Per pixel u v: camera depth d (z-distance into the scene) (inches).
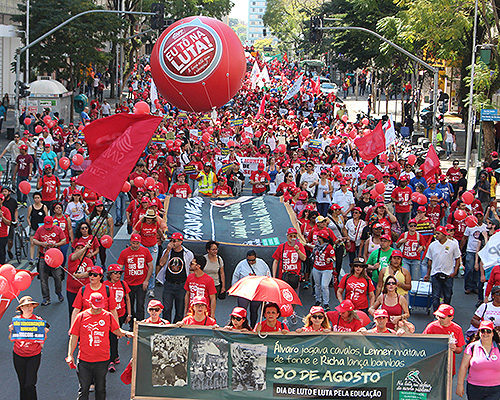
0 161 1309.1
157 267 616.4
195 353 383.2
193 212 693.3
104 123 496.7
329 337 382.6
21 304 404.2
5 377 468.8
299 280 596.7
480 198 956.6
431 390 382.9
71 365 398.3
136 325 382.6
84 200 716.7
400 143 1574.8
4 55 2214.6
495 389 379.2
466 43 1546.5
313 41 1402.6
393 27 1717.5
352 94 3383.4
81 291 438.3
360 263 501.4
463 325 588.1
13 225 707.4
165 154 1104.8
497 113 1238.3
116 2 2459.4
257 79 2864.2
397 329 430.0
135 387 383.2
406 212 829.2
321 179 853.2
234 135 1437.0
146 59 3767.2
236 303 618.5
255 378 383.6
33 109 1502.2
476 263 628.7
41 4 1774.1
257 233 658.8
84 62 1831.9
